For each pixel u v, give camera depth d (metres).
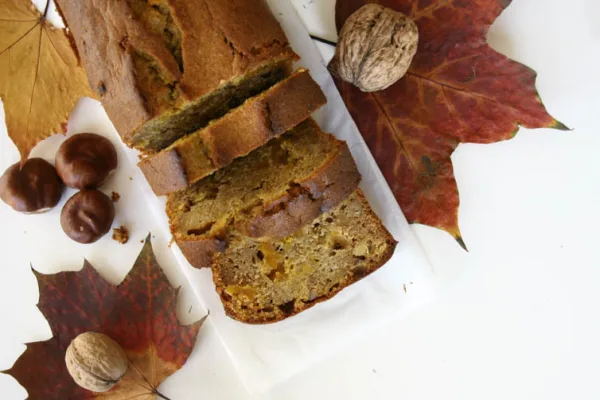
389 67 0.37
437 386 0.42
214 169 0.37
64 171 0.41
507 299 0.42
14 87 0.41
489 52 0.38
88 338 0.40
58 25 0.40
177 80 0.35
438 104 0.39
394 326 0.42
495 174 0.41
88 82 0.39
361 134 0.41
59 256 0.43
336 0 0.39
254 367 0.42
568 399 0.41
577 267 0.41
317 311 0.42
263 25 0.36
